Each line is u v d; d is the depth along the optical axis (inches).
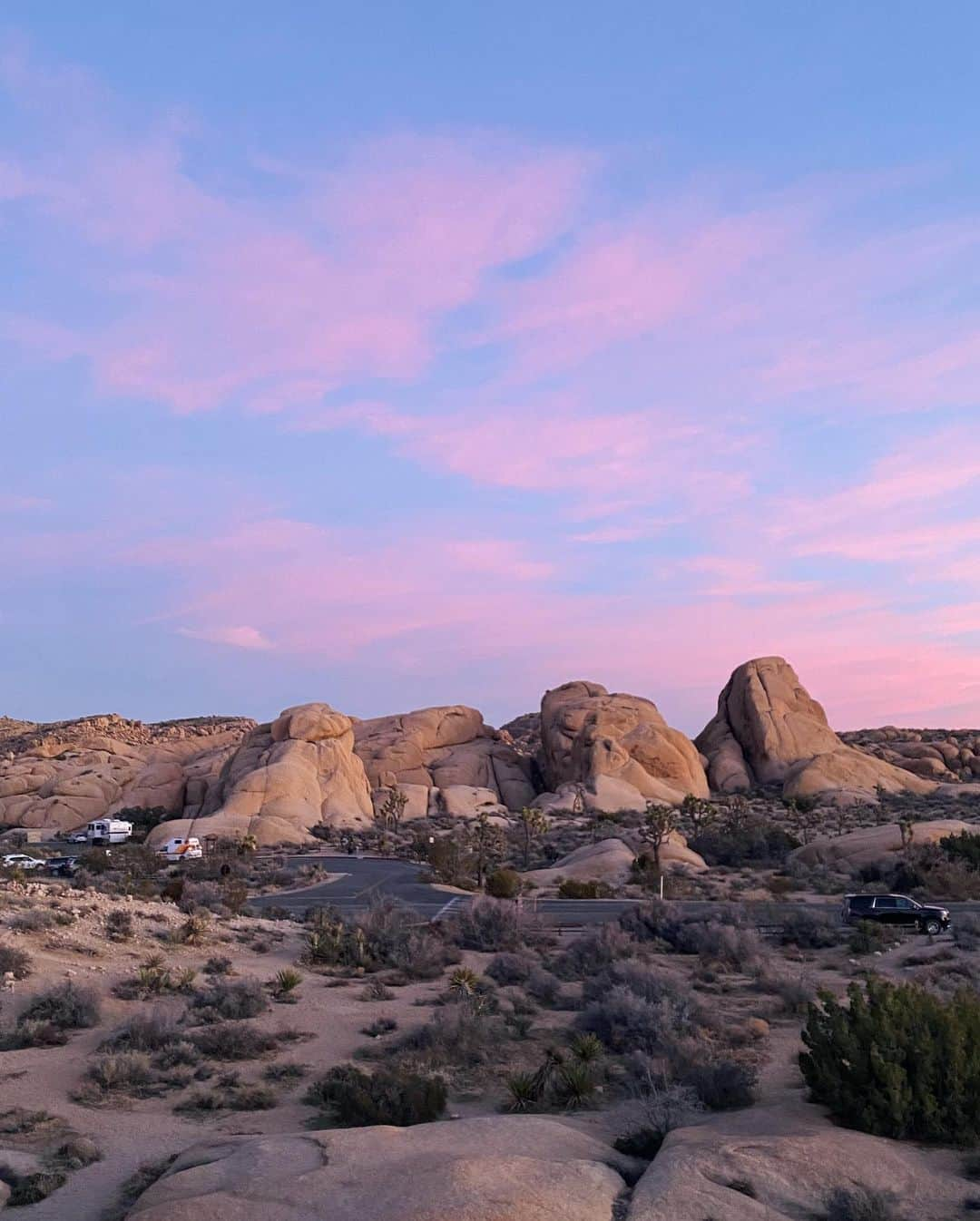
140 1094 793.6
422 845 3250.5
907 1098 655.8
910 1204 549.3
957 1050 661.9
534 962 1393.9
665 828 2967.5
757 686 5418.3
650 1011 982.4
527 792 5152.6
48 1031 910.4
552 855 3270.2
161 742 6742.1
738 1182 546.0
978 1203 549.6
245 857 3043.8
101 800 4722.0
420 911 1985.7
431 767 5177.2
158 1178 604.4
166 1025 922.1
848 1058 689.0
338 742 4574.3
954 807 4116.6
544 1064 829.2
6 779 4798.2
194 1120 739.4
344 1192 518.3
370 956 1375.5
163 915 1434.5
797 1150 589.9
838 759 4798.2
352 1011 1080.2
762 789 4906.5
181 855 3080.7
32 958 1095.0
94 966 1127.6
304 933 1579.7
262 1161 569.9
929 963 1373.0
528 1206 497.4
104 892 1726.1
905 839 2652.6
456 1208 486.3
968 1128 647.8
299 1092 808.3
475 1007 1042.1
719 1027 1007.6
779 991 1186.6
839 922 1740.9
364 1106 719.7
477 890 2436.0
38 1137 693.3
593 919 1855.3
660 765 4712.1
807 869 2657.5
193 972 1123.3
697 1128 662.5
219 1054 897.5
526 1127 643.5
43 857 3065.9
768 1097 777.6
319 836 3823.8
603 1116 748.6
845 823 3718.0
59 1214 569.9
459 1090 821.2
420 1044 933.2
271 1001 1103.0
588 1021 1006.4
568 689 5595.5
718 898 2262.6
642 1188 535.8
